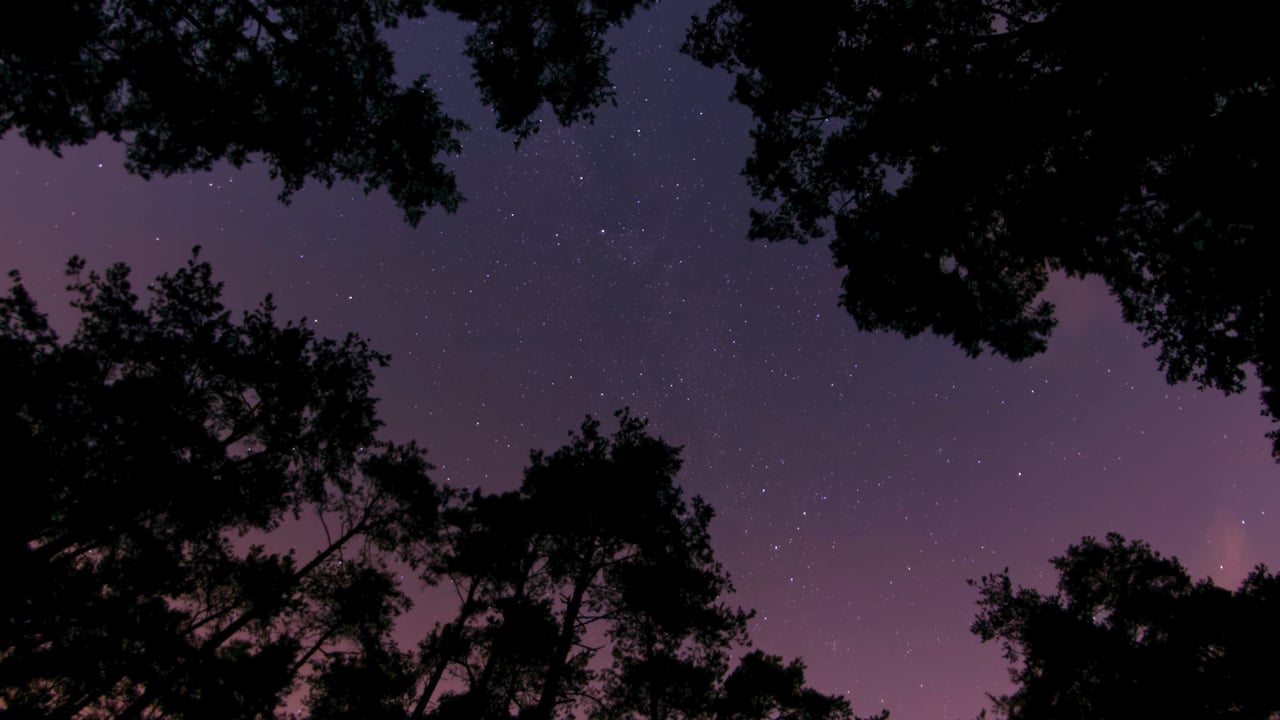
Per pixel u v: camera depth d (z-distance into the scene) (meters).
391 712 12.89
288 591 14.91
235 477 12.52
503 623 13.37
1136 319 11.13
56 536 10.48
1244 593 10.19
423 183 11.91
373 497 17.08
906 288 11.17
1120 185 8.23
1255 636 9.61
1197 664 10.51
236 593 14.86
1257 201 7.31
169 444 11.73
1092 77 7.86
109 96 9.66
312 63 9.95
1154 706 10.32
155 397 11.27
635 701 15.55
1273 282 8.66
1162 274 10.14
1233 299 9.48
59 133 9.44
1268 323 9.12
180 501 11.55
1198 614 10.67
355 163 11.68
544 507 15.05
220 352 12.50
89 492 10.49
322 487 14.85
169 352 12.28
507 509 15.07
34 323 10.47
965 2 9.19
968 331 11.55
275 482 13.16
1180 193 7.78
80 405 10.88
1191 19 6.67
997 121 8.41
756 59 10.35
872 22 9.38
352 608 15.92
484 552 14.94
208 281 12.57
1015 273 11.67
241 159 10.46
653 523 14.90
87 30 8.33
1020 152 8.75
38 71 8.66
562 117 12.14
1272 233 7.88
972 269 11.28
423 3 10.64
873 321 12.06
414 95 10.99
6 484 9.44
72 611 10.20
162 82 9.05
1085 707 12.51
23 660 9.91
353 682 13.95
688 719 15.52
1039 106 8.17
